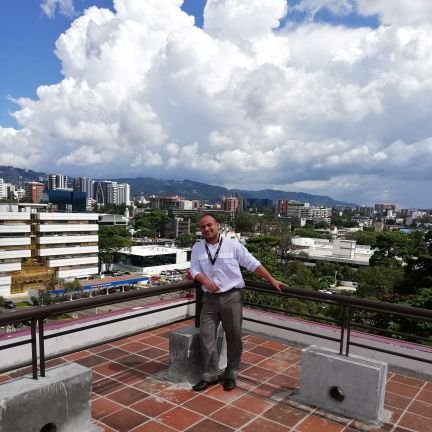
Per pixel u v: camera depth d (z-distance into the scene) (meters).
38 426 2.57
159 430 3.00
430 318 2.93
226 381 3.72
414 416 3.36
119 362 4.37
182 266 69.06
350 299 3.32
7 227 50.38
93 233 61.25
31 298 47.16
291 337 5.23
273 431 3.03
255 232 106.06
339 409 3.35
